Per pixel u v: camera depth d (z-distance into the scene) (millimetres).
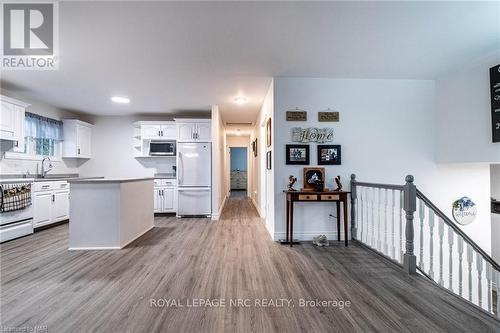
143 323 1527
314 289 1976
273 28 2174
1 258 2668
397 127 3467
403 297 1852
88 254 2793
